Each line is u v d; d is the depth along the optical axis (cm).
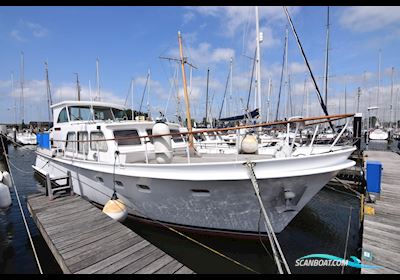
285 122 375
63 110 751
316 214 688
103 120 713
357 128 1009
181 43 625
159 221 492
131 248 353
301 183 369
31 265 415
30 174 1298
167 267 313
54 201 564
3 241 503
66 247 354
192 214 443
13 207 736
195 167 376
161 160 443
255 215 408
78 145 639
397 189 689
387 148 2161
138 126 586
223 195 394
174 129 689
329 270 408
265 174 346
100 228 416
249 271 412
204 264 434
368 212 508
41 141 948
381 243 393
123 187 491
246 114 1156
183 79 617
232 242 448
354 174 896
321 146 570
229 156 539
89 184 584
